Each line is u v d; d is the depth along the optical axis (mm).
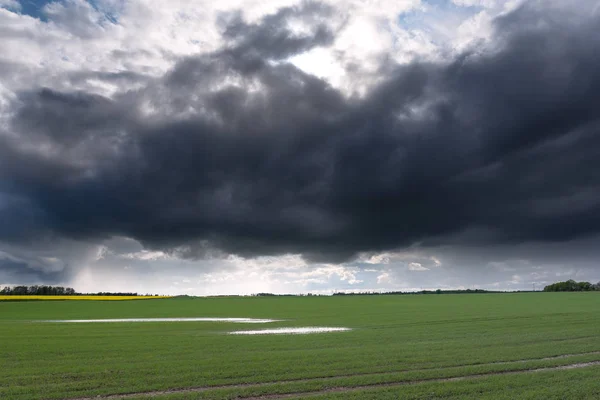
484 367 22078
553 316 54656
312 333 40688
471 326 44688
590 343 29906
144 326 51781
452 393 17141
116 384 19094
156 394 17531
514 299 111625
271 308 93062
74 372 21906
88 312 85938
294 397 16781
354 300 130750
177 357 26516
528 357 24609
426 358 24750
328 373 20922
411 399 16391
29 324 56906
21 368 23312
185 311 86688
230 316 70188
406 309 80375
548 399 16250
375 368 22094
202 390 18047
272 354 27062
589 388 17609
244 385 18969
